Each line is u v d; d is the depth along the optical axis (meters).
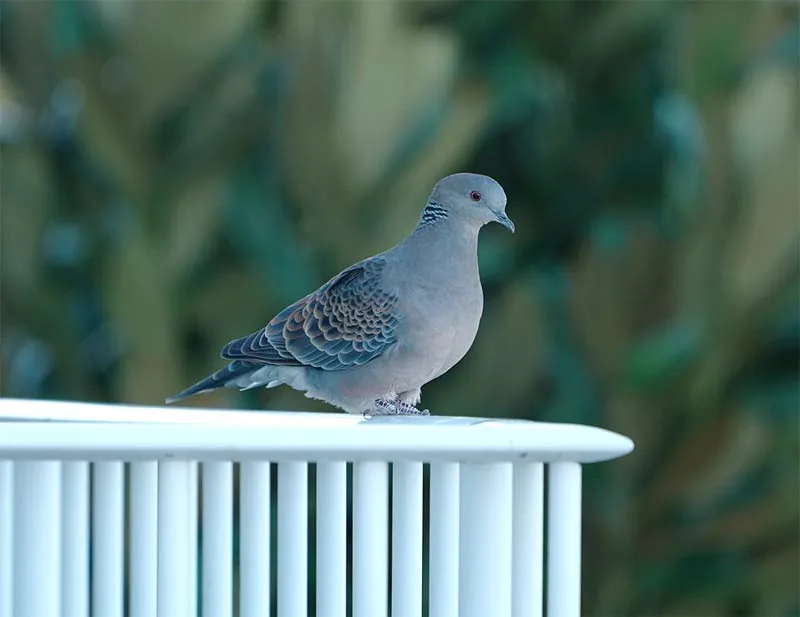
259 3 12.84
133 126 12.49
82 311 14.13
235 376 7.37
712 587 13.75
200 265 13.01
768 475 13.60
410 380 6.98
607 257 13.61
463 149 12.25
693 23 13.13
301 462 4.92
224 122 12.69
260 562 4.87
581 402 13.48
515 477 4.99
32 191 13.66
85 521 5.38
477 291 6.81
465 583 4.77
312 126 12.10
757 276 12.63
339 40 12.13
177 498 4.74
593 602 13.50
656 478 13.39
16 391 14.20
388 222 12.00
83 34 12.91
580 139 15.50
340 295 7.01
